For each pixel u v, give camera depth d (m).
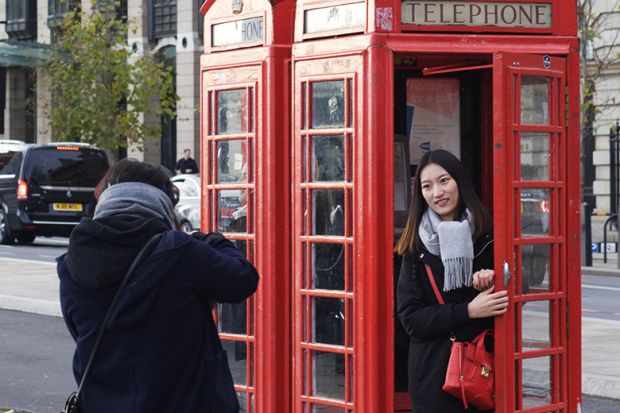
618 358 12.09
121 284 4.51
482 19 7.10
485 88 8.54
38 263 24.17
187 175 30.25
